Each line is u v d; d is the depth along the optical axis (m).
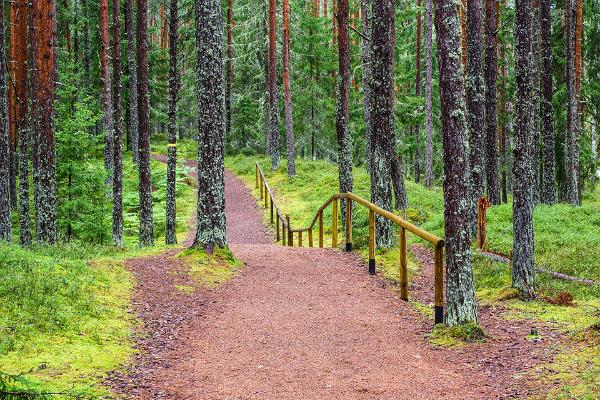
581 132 28.36
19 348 6.83
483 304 10.73
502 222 18.50
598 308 10.06
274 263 13.48
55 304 8.33
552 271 12.92
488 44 21.05
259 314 9.66
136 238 23.14
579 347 7.37
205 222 12.95
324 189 30.38
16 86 22.52
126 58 38.72
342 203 19.12
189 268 12.00
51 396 5.28
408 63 39.69
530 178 11.04
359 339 8.45
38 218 15.19
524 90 10.95
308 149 45.09
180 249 14.42
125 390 6.13
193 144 50.56
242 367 7.20
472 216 16.78
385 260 13.73
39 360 6.59
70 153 18.89
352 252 14.81
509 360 7.24
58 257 11.82
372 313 9.89
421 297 11.15
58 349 7.03
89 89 35.97
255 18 39.81
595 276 12.62
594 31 27.19
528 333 8.48
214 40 12.62
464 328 8.34
